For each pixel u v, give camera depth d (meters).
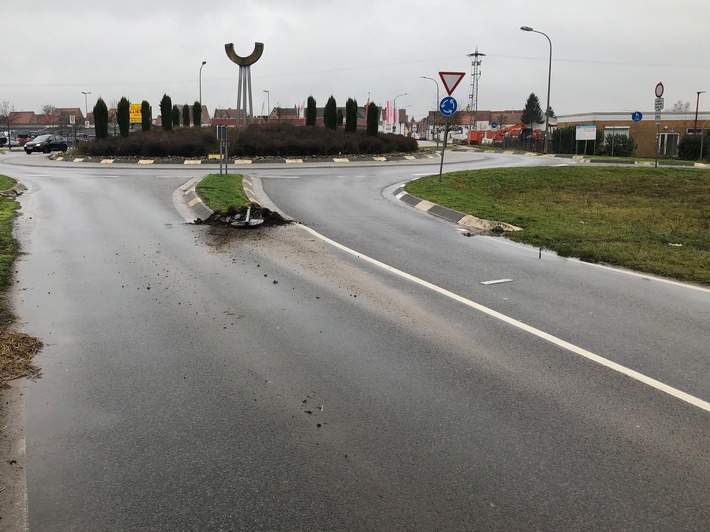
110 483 3.59
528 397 4.75
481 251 10.57
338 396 4.76
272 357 5.56
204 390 4.86
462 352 5.71
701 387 4.95
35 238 11.04
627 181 25.55
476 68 103.88
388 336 6.14
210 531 3.17
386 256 10.03
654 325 6.54
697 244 11.21
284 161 34.66
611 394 4.81
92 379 5.06
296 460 3.84
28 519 3.26
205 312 6.87
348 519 3.26
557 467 3.76
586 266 9.46
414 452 3.93
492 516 3.28
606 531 3.17
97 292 7.60
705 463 3.81
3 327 6.25
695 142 46.09
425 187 19.42
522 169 27.20
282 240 11.22
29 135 69.38
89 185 20.39
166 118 41.62
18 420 4.35
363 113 111.56
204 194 16.02
